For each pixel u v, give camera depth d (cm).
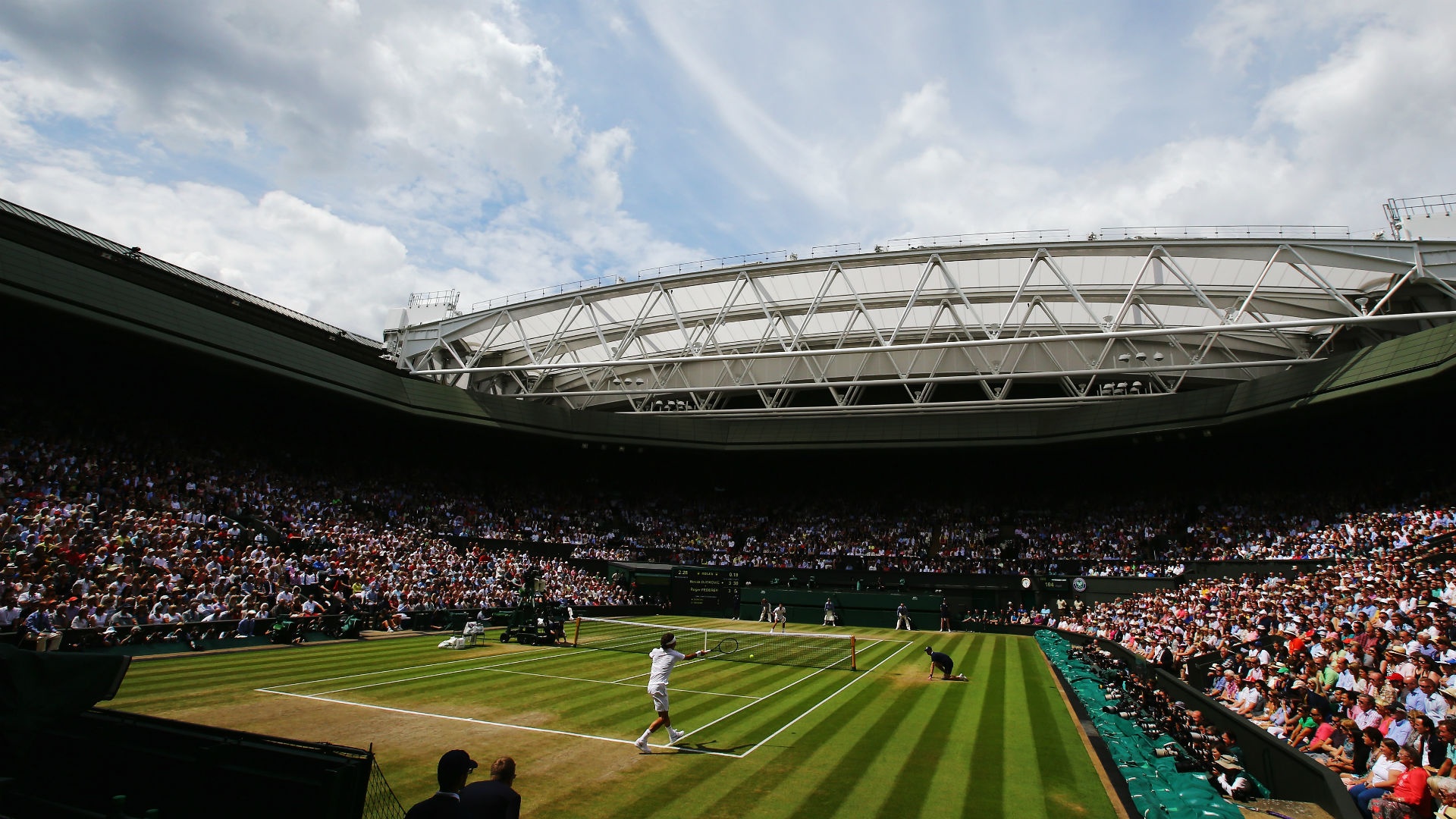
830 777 1250
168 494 3662
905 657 3123
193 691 1794
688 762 1322
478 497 6006
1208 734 1491
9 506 2841
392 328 5525
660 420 5791
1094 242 3903
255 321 4134
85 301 3300
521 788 1148
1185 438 5041
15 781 887
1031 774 1291
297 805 762
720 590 5525
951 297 4528
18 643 1991
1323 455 4872
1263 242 3669
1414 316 3044
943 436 5256
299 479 4731
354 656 2550
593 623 4412
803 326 4181
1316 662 1842
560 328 4894
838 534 6022
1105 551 5172
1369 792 1066
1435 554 2856
